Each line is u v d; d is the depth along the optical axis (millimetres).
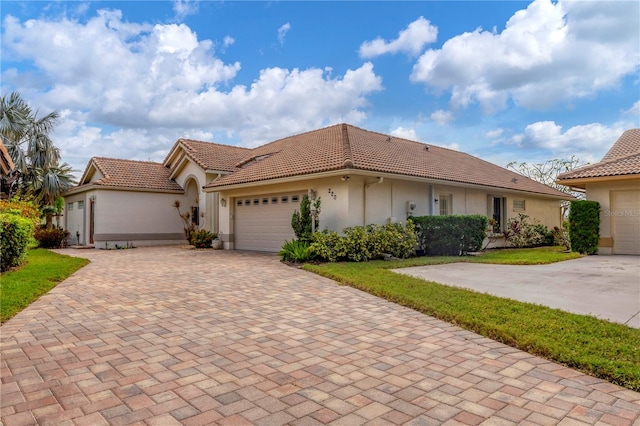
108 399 3547
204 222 20875
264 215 17188
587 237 15305
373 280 8867
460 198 17859
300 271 10977
